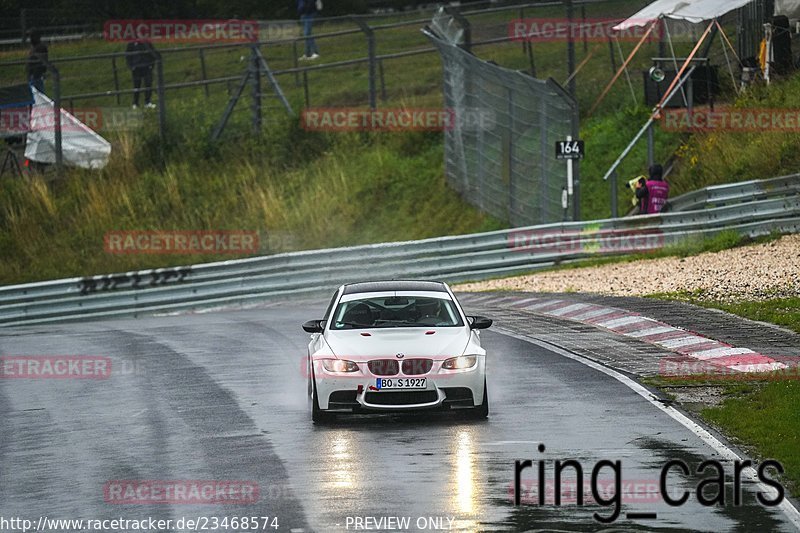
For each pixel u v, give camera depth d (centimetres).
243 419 4781
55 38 19812
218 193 14212
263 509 3331
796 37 12581
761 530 3028
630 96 13712
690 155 11681
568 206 10631
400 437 4294
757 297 7444
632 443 4053
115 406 5256
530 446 4050
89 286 10856
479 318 4891
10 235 13900
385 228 13025
